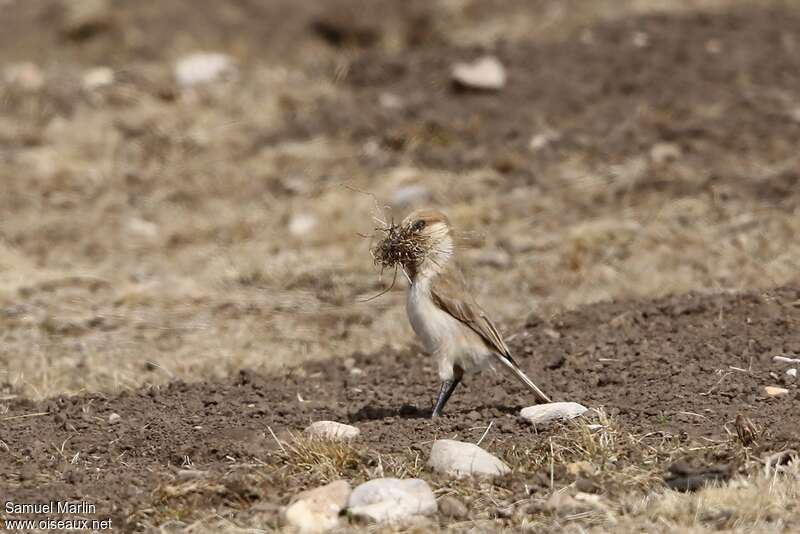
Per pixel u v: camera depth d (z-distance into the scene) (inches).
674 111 887.7
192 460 432.1
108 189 872.3
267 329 657.0
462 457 406.0
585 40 1027.9
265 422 472.4
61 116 973.8
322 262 745.6
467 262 713.6
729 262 663.1
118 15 1125.1
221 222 814.5
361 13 1130.7
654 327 559.8
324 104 973.2
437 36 1103.0
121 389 541.0
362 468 409.4
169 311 689.6
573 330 581.6
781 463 397.1
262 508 384.8
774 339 520.7
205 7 1161.4
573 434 426.6
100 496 402.0
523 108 916.0
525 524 366.0
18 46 1107.3
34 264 756.0
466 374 529.0
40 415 494.9
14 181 875.4
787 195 752.3
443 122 903.7
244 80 1031.0
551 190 808.3
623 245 717.3
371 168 871.7
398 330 637.3
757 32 1020.5
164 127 949.8
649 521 363.3
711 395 462.6
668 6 1106.7
